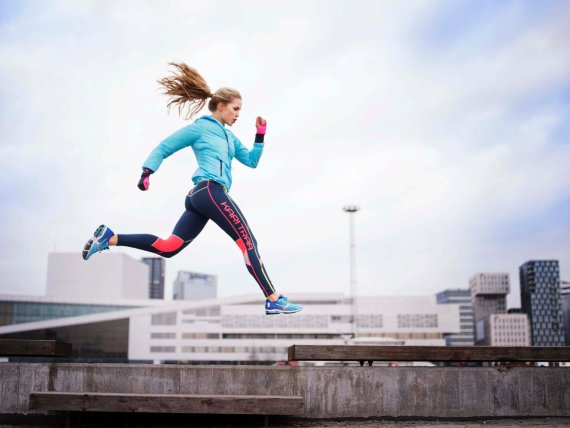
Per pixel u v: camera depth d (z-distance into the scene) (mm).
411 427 5000
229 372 5172
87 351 100438
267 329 101562
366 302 104000
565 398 5344
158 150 4637
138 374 5184
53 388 5195
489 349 5297
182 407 4680
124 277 154750
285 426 5039
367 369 5238
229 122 5059
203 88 4965
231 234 4785
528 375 5355
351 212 75688
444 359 5258
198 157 4848
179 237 4852
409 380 5250
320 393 5176
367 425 5051
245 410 4680
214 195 4691
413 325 103250
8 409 5199
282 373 5180
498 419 5262
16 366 5246
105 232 4609
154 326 102062
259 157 5234
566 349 5316
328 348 5191
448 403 5246
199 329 102000
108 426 5086
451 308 103688
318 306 102188
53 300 116562
